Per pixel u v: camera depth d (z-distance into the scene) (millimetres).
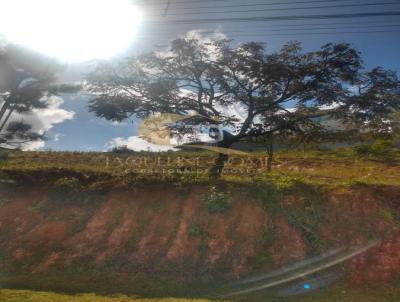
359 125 20531
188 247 15484
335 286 13367
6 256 15844
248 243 15375
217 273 14328
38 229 17156
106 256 15523
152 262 15047
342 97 19922
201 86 21109
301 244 15055
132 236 16375
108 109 21062
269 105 20484
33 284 14109
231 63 19969
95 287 13938
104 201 18453
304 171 25062
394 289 12984
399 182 20312
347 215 16000
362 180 20016
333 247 14812
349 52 19156
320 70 19625
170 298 12914
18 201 18922
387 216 15742
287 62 20141
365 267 13945
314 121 21062
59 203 18531
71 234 16781
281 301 12695
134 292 13570
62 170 20969
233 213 16734
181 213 17203
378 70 19672
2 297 12352
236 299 12883
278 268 14242
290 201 16922
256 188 17797
